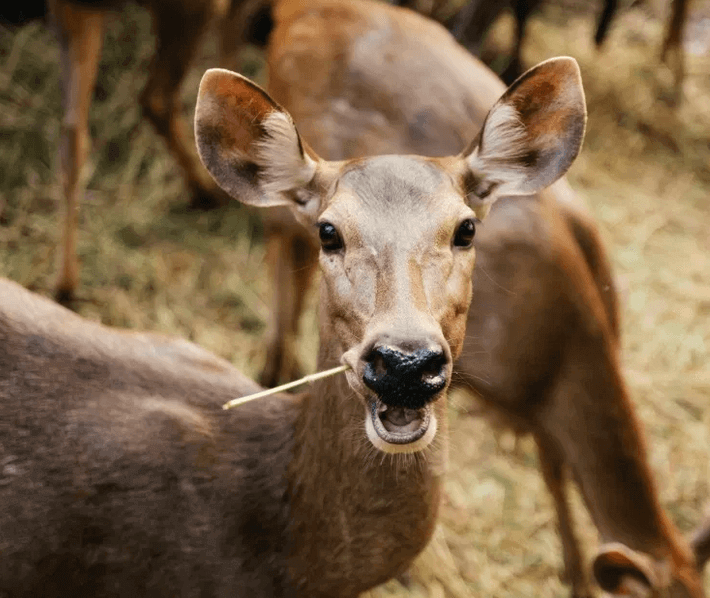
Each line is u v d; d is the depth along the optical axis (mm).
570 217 5340
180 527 4090
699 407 7609
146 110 8297
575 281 4996
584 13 13094
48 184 8898
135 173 9203
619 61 12023
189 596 4133
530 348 5008
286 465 4164
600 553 4422
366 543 4008
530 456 7059
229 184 4078
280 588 4199
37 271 7941
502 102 3916
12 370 4176
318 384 4004
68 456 4062
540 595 6164
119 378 4301
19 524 4004
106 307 7793
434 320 3326
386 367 3193
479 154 3977
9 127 9289
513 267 4988
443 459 3994
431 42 6035
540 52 11836
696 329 8352
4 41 10250
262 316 7957
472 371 5172
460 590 6121
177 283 8156
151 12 7938
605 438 4977
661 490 6883
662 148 10906
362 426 3822
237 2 8703
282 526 4156
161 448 4121
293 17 6574
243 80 3836
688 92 11836
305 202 4039
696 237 9570
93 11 7219
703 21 13273
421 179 3633
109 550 4070
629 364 7918
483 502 6684
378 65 5922
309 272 6867
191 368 4535
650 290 8734
